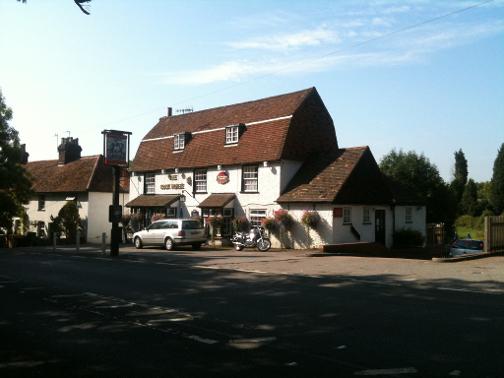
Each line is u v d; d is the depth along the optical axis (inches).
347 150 1153.4
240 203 1224.8
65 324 342.0
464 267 635.5
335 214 1040.8
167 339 297.7
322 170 1135.0
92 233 1644.9
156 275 616.4
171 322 343.6
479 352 258.4
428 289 472.4
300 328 317.7
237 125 1268.5
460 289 468.4
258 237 1055.6
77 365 250.8
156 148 1515.7
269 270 653.9
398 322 328.8
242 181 1227.9
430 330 305.4
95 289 500.4
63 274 636.1
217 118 1400.1
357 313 360.2
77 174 1733.5
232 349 273.1
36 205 1835.6
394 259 799.7
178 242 1104.8
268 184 1167.0
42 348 283.0
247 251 1045.2
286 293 457.4
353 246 1007.6
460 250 1070.4
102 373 237.8
